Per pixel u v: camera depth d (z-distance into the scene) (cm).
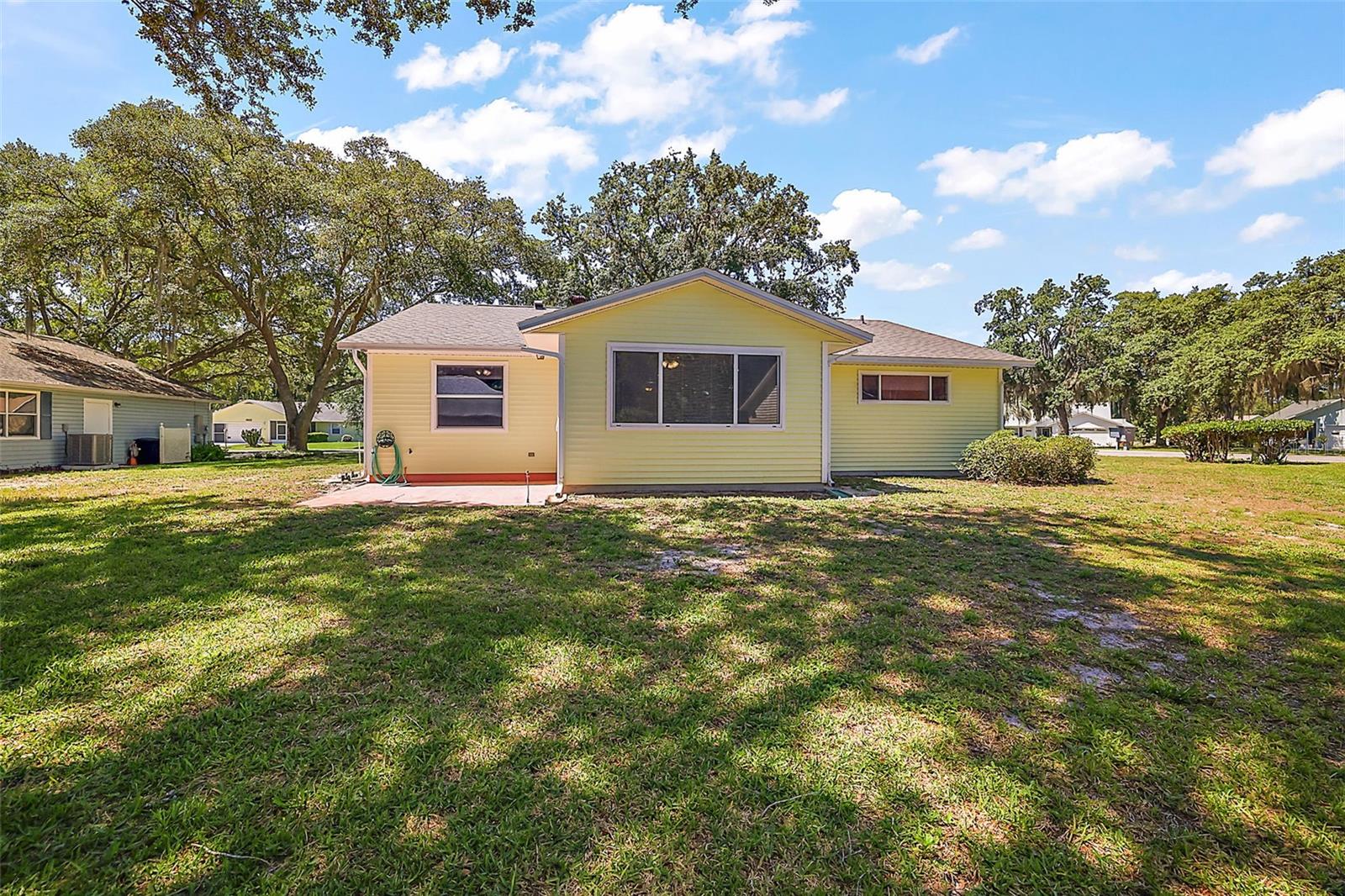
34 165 1819
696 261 2753
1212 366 3228
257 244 1986
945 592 422
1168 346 3791
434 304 1370
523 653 310
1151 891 162
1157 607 393
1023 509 791
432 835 179
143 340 2705
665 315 914
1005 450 1130
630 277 2883
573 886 161
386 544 550
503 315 1305
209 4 720
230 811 187
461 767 212
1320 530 658
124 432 1691
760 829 183
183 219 1917
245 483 1038
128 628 338
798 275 2986
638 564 493
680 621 361
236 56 770
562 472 891
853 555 529
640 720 245
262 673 283
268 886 160
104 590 403
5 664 288
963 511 770
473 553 518
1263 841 181
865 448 1292
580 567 481
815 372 969
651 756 220
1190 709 260
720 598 404
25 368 1458
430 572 455
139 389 1734
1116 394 3994
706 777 208
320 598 391
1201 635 342
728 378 937
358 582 429
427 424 1088
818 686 278
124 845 174
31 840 175
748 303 940
